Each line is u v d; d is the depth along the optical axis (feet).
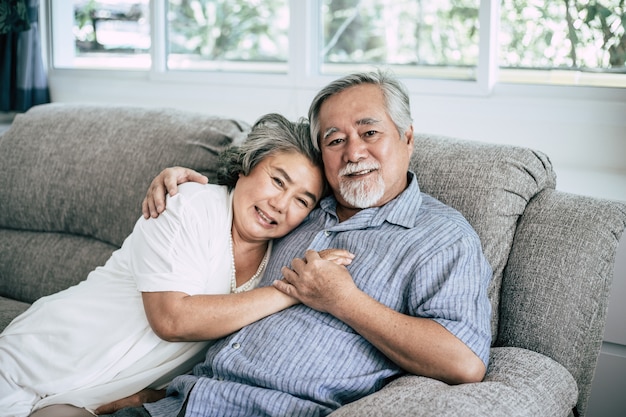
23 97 11.48
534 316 5.33
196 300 5.11
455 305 4.81
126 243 5.76
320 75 9.70
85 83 11.60
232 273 5.63
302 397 4.88
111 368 5.31
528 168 5.84
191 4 10.67
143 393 5.51
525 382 4.71
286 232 5.75
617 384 7.01
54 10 11.95
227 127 7.09
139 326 5.36
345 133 5.46
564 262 5.36
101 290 5.57
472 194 5.74
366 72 5.59
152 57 10.87
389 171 5.46
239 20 10.29
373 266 5.23
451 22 8.66
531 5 8.14
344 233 5.54
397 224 5.40
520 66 8.34
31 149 7.89
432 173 5.98
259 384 4.99
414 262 5.13
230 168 5.81
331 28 9.58
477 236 5.39
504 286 5.56
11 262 7.75
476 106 8.42
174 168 5.79
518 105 8.16
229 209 5.65
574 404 4.96
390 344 4.76
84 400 5.28
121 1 11.41
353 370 4.97
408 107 5.59
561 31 8.01
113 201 7.26
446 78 8.80
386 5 9.11
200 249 5.35
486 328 4.84
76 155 7.60
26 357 5.43
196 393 4.89
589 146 7.79
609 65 7.79
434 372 4.68
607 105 7.64
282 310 5.26
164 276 5.15
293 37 9.61
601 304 5.35
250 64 10.32
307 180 5.61
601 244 5.39
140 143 7.27
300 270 5.12
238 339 5.21
